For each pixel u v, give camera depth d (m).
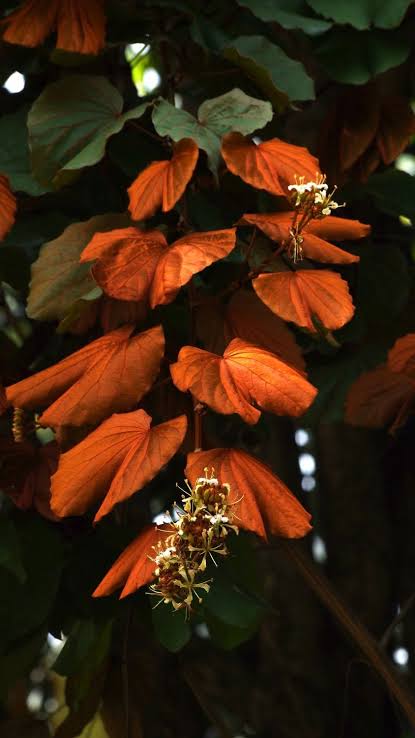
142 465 1.57
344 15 1.93
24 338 2.05
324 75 2.17
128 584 1.55
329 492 2.76
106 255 1.66
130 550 1.58
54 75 1.97
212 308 1.78
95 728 2.04
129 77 1.97
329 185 1.98
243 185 1.86
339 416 1.98
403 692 1.91
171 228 1.78
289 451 2.74
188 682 2.10
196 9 1.93
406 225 2.16
